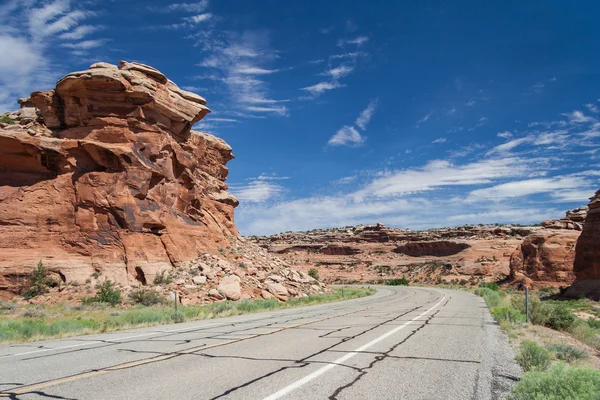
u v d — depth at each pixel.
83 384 6.54
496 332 12.98
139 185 31.09
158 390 6.14
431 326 14.41
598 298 47.06
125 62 33.50
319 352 9.23
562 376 5.02
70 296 26.03
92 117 31.17
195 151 41.78
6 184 29.22
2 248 27.47
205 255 34.00
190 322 17.84
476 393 5.99
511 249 107.44
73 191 30.00
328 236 154.00
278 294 32.84
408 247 129.25
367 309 23.86
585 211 88.06
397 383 6.49
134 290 27.72
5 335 12.43
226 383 6.52
